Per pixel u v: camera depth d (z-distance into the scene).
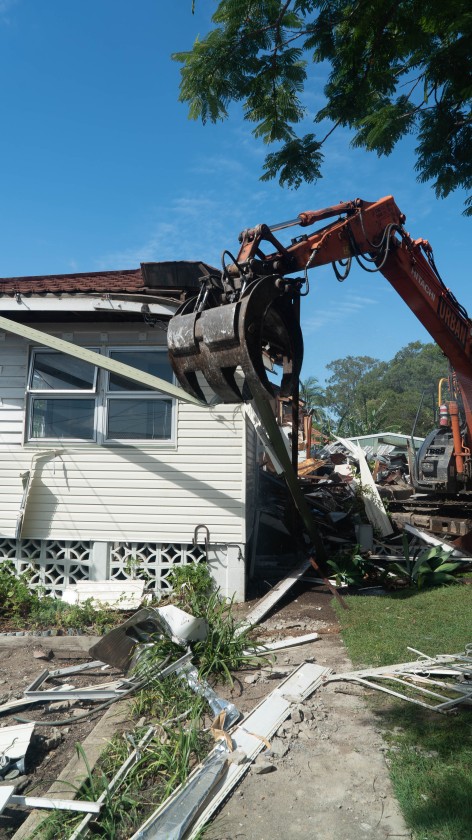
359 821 3.11
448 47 4.09
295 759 3.74
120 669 5.23
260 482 11.36
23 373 8.61
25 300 7.77
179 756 3.66
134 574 8.12
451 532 10.69
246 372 3.92
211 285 4.39
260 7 4.65
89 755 3.75
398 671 5.07
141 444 8.28
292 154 5.41
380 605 7.48
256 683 5.05
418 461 11.58
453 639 6.04
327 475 14.60
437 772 3.48
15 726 4.08
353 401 78.81
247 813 3.20
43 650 5.88
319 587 8.70
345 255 6.08
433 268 7.75
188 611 6.92
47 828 3.01
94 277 9.75
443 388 11.95
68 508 8.32
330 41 4.66
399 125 4.71
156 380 6.26
